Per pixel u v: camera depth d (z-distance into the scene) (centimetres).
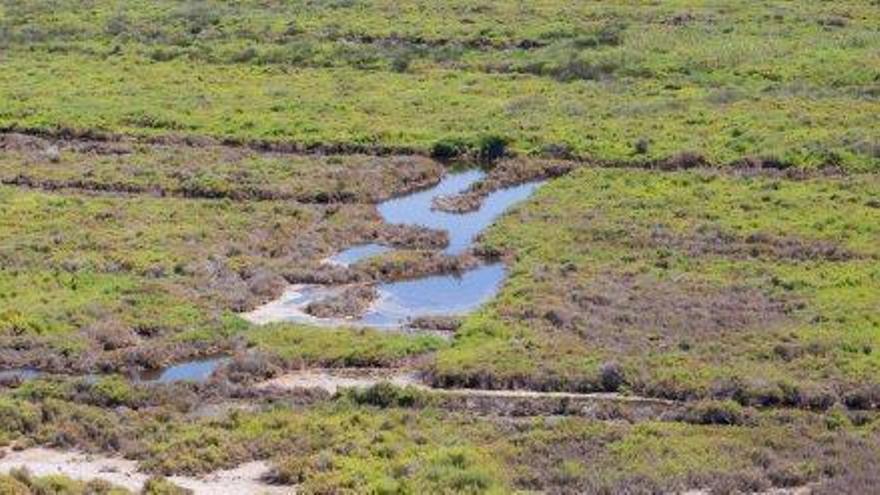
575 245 5838
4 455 4050
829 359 4622
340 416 4281
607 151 7119
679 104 7856
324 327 5116
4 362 4809
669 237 5894
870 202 6247
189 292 5441
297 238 6109
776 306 5122
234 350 4900
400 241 6072
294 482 3825
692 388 4441
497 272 5688
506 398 4462
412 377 4672
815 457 3931
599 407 4359
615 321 5006
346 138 7506
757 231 5919
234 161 7219
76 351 4881
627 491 3694
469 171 7150
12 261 5772
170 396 4481
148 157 7325
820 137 7138
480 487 3703
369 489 3684
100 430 4178
